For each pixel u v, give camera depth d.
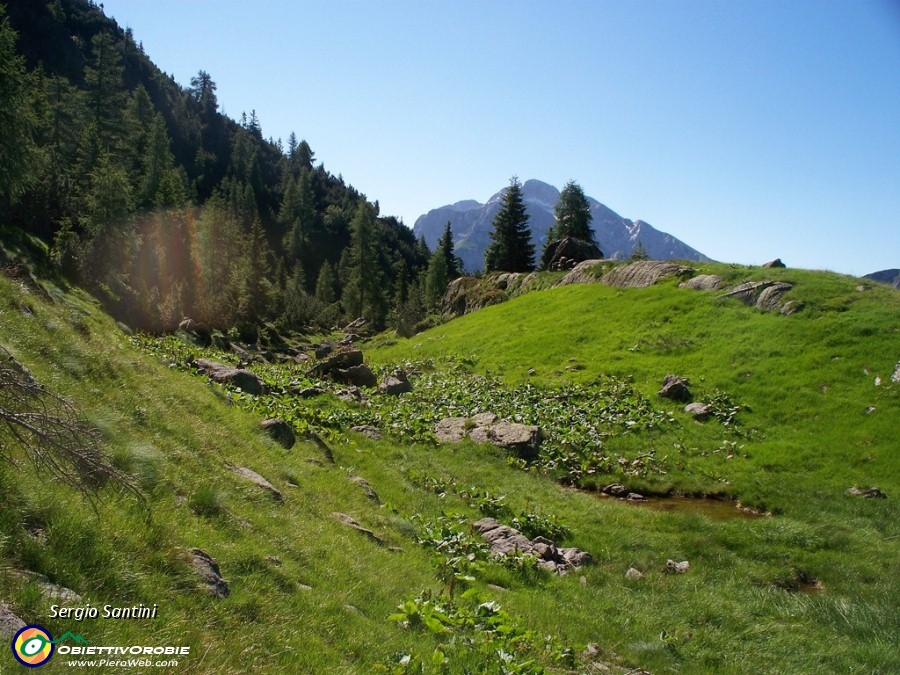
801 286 35.09
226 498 9.82
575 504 19.27
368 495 15.52
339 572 9.39
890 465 20.53
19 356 10.34
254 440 14.84
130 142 116.94
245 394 21.91
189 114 197.88
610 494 21.39
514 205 85.75
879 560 14.88
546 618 10.84
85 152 90.06
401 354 51.03
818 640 10.98
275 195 198.75
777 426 24.98
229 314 76.81
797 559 15.24
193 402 14.77
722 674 9.70
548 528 16.86
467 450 23.61
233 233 105.19
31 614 4.95
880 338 28.09
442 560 12.53
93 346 13.69
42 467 5.82
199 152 177.25
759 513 19.39
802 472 21.36
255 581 7.61
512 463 22.91
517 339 43.72
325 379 34.00
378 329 110.00
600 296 47.97
